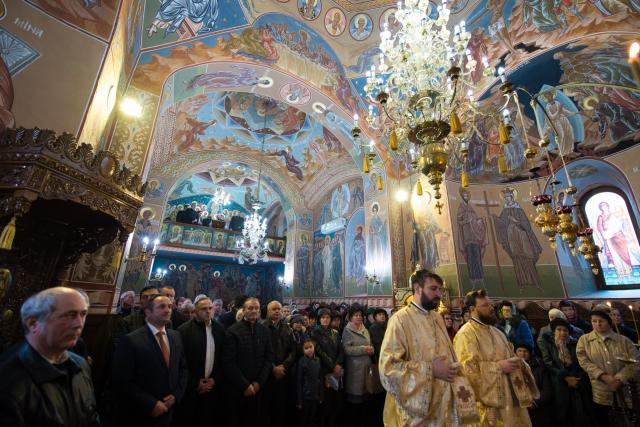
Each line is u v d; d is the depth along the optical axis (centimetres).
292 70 953
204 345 355
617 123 782
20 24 329
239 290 2144
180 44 730
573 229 389
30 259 337
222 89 963
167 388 271
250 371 354
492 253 920
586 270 880
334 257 1533
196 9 703
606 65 704
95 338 389
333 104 1056
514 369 271
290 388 419
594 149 831
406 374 228
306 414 394
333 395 435
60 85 358
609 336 352
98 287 490
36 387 144
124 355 266
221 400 351
